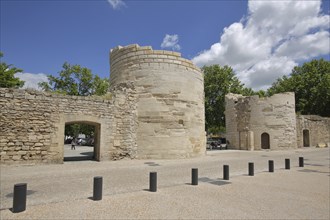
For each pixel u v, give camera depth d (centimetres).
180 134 1521
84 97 1311
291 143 2636
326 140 3359
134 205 522
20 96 1136
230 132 2998
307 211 509
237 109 2920
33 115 1157
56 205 514
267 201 578
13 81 2377
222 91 3462
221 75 3450
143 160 1401
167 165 1184
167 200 567
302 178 888
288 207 534
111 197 584
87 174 903
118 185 722
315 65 3941
